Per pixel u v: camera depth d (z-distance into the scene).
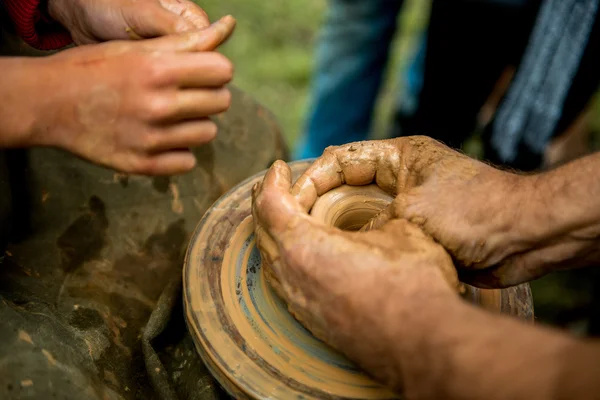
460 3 1.78
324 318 0.78
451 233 0.89
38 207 1.19
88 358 0.97
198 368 1.03
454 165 0.95
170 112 0.74
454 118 2.15
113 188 1.24
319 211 0.99
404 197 0.92
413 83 2.36
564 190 0.90
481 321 0.66
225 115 1.44
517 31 1.78
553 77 1.76
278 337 0.91
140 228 1.22
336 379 0.86
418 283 0.73
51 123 0.76
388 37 2.29
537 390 0.60
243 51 3.33
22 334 0.89
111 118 0.75
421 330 0.68
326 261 0.77
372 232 0.85
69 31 1.14
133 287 1.15
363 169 1.02
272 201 0.84
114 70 0.73
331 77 2.40
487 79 1.97
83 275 1.13
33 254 1.13
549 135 1.88
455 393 0.64
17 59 0.77
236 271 1.00
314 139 2.62
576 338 0.63
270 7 3.61
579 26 1.66
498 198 0.91
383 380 0.74
